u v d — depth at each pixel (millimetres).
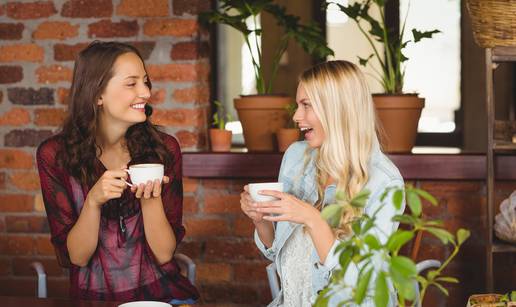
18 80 3105
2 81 3115
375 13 3443
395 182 1920
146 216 2148
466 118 3439
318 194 2098
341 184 1963
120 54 2158
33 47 3086
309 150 2189
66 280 3137
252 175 2912
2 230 3160
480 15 2561
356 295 948
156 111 3031
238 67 3379
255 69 3164
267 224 2139
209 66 3213
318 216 1817
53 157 2207
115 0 3029
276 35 3496
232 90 3365
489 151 2607
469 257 2914
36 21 3080
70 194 2199
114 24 3035
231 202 3004
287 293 2055
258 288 3018
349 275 1810
